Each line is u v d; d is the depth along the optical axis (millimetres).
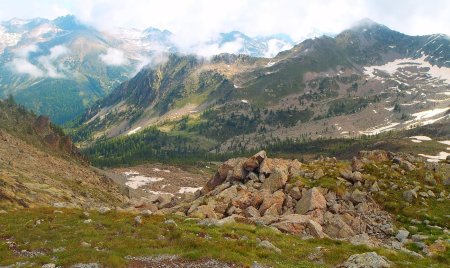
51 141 184625
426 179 63875
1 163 98938
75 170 141500
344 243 40781
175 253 31609
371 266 30438
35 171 109062
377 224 51469
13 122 180000
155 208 62875
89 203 92188
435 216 52406
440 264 36031
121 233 38938
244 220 47344
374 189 59781
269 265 30344
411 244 43781
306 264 32031
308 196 54062
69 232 39250
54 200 79688
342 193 57781
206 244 33750
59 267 28125
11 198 65938
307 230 45719
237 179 66625
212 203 55062
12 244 35344
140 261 29750
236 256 30625
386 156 73750
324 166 69062
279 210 54094
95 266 27859
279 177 60656
